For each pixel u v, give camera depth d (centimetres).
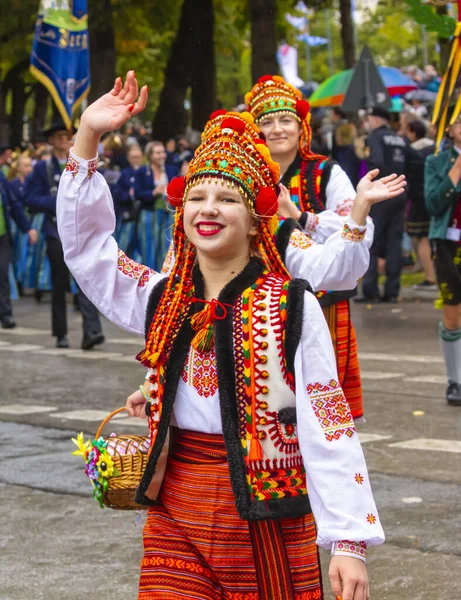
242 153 362
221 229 358
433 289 2033
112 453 378
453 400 1011
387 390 1090
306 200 669
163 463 357
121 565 610
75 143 386
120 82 382
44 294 2291
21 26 3031
